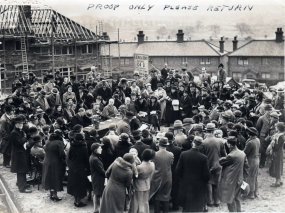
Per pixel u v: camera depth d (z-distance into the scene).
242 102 14.72
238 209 9.59
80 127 10.65
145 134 10.32
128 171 8.57
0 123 13.04
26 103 14.20
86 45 37.59
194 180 8.98
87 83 20.39
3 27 31.41
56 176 10.51
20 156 10.95
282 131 11.50
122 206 8.69
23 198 10.77
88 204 10.48
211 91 18.36
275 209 9.81
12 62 32.44
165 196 9.45
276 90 18.17
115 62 51.34
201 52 54.69
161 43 56.41
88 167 10.27
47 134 12.19
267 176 12.51
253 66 52.78
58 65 35.16
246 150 10.44
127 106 16.69
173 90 18.53
